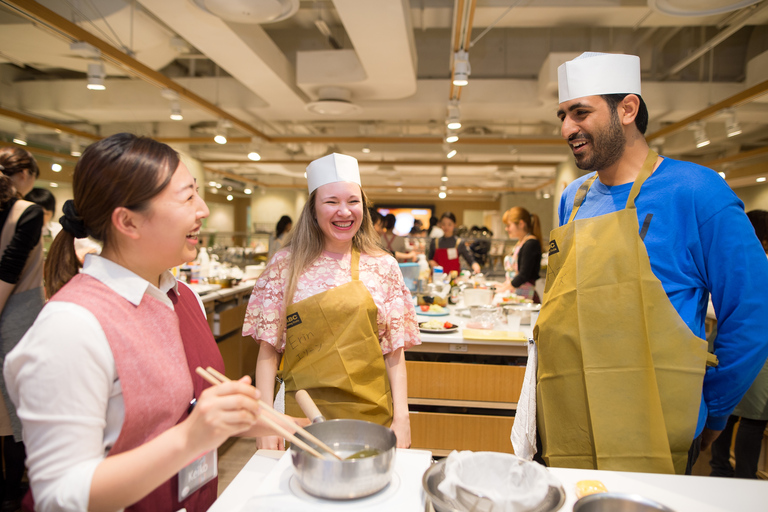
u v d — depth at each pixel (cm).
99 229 82
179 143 852
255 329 154
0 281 192
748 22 494
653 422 114
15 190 205
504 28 634
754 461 233
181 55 600
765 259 114
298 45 634
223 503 87
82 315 72
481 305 304
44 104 672
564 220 153
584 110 123
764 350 112
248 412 70
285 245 160
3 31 455
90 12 430
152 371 78
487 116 681
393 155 1080
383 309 153
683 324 114
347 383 140
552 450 128
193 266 421
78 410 68
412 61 500
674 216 118
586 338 121
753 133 806
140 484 66
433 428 260
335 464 83
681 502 88
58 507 65
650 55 621
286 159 1093
